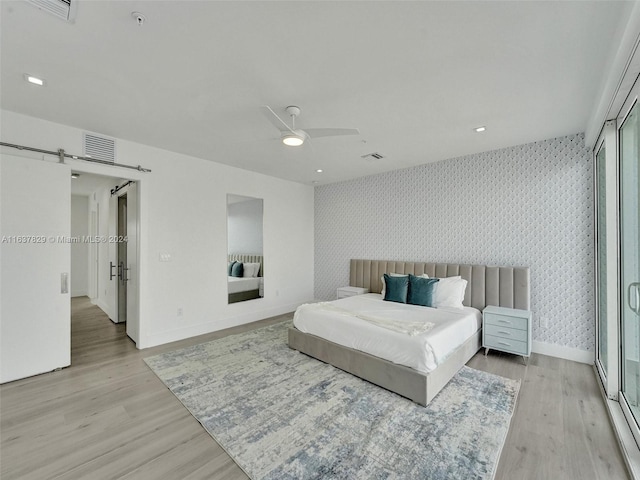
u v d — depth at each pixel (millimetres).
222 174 4578
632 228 2176
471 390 2596
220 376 2900
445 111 2707
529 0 1453
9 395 2549
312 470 1691
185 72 2115
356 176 5340
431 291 3797
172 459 1800
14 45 1804
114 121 2986
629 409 2080
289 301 5727
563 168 3357
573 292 3303
